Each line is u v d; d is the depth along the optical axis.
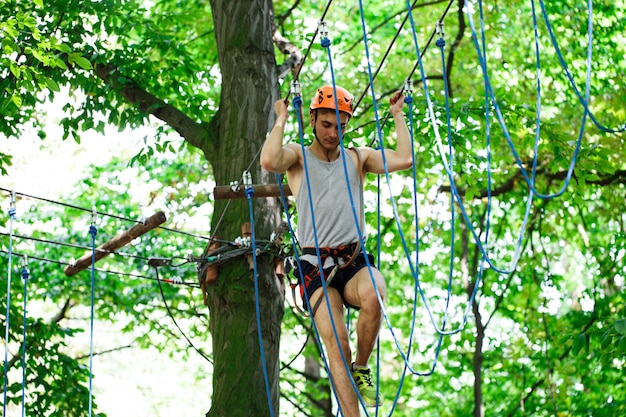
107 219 18.00
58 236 17.20
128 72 12.23
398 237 17.58
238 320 10.45
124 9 12.90
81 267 10.69
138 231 10.25
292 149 6.36
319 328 6.15
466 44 17.12
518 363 19.16
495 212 20.17
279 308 10.65
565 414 18.23
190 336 19.05
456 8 17.12
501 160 15.62
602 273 18.03
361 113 17.20
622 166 17.69
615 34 16.17
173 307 17.69
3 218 15.51
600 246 18.30
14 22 10.45
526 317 19.06
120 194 18.66
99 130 12.45
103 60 12.12
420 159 17.59
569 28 16.42
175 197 18.34
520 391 19.16
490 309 20.20
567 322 18.03
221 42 11.59
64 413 14.63
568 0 16.44
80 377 14.92
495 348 19.33
